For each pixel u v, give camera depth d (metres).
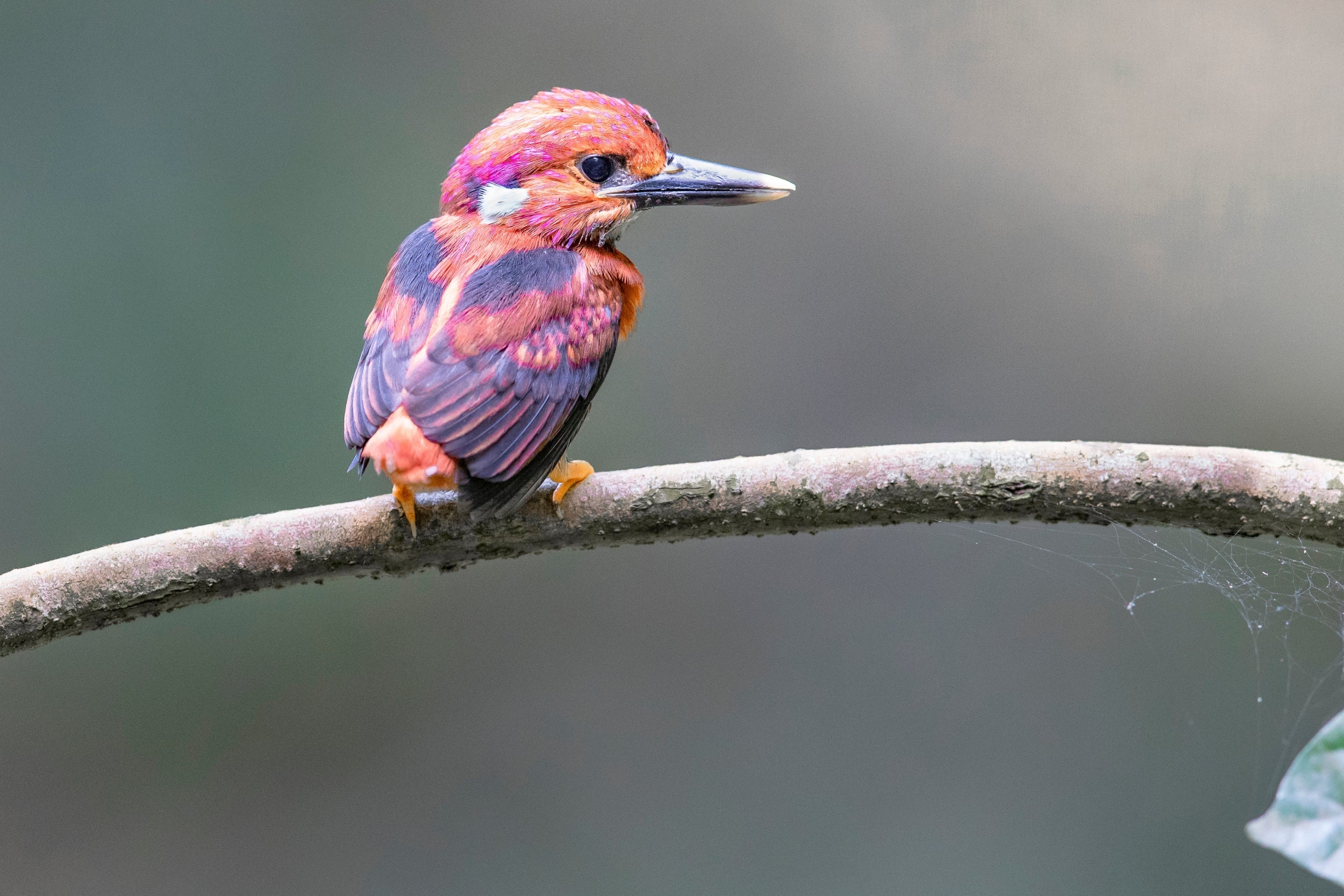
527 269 3.62
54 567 3.60
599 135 3.63
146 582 3.60
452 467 3.60
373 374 3.61
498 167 3.63
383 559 3.61
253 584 3.61
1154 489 3.60
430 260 3.62
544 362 3.61
